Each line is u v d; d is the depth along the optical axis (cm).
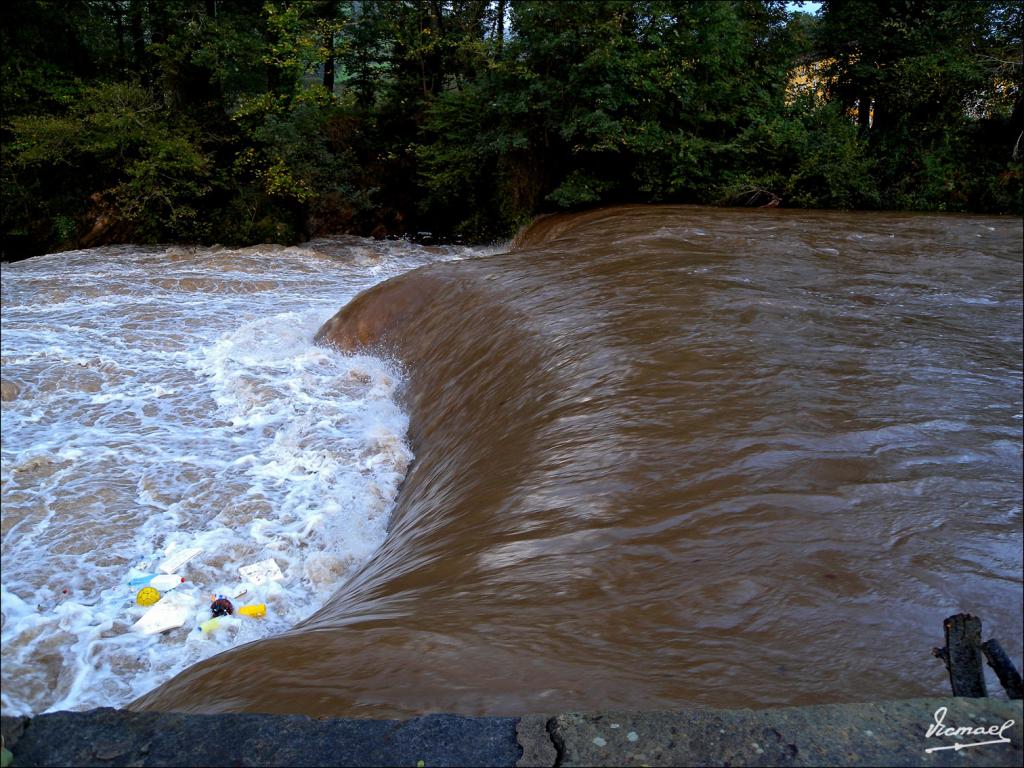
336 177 2164
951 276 933
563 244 1230
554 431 525
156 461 730
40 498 658
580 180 1955
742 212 1652
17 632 489
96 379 938
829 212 1670
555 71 1983
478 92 2061
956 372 579
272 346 1054
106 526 616
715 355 611
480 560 378
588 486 431
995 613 301
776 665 270
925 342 654
